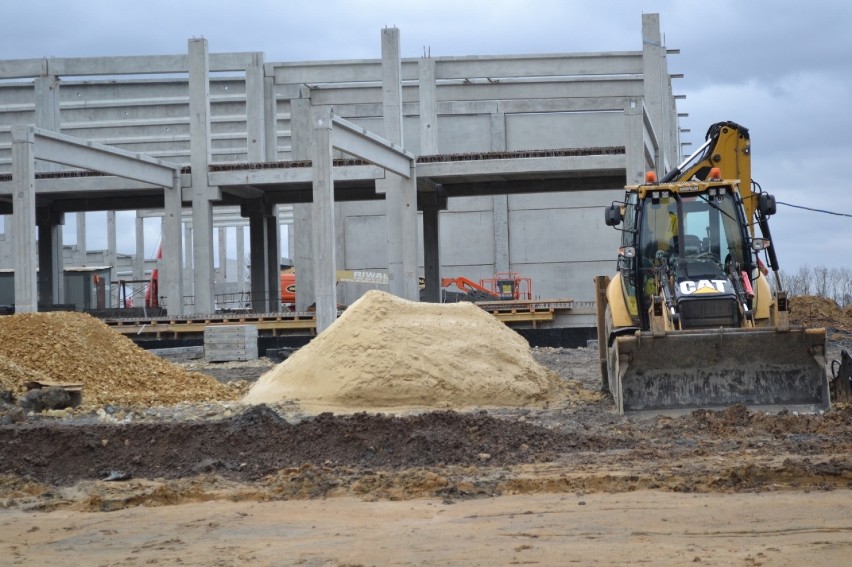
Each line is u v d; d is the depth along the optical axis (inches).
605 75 2052.2
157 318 1696.6
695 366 567.2
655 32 1907.0
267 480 434.0
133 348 957.2
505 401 709.9
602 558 286.7
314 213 1448.1
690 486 387.5
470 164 1724.9
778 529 317.1
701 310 585.3
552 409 670.5
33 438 489.7
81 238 2770.7
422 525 341.4
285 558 301.9
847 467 399.2
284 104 2290.8
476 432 498.6
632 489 390.9
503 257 2208.4
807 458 427.5
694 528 321.1
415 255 1737.2
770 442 476.4
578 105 2166.6
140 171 1715.1
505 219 2209.6
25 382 804.6
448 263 2231.8
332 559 298.2
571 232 2197.3
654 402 572.1
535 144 2186.3
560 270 2197.3
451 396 704.4
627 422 552.7
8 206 2027.6
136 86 2105.1
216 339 1334.9
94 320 968.9
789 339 553.9
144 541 333.1
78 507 395.2
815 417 530.3
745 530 316.5
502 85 2085.4
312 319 1681.8
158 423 525.3
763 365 562.6
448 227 2235.5
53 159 1524.4
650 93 1904.5
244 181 1788.9
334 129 1465.3
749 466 401.1
